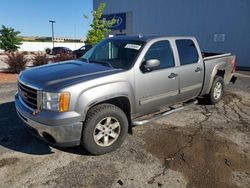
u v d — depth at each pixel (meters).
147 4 20.19
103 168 3.60
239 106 6.68
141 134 4.75
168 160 3.84
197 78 5.59
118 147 4.13
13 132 4.79
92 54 5.06
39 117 3.50
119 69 4.15
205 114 5.95
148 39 4.68
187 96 5.52
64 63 4.66
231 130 5.00
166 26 19.20
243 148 4.24
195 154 4.02
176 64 5.01
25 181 3.28
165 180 3.35
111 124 3.97
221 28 16.38
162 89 4.71
